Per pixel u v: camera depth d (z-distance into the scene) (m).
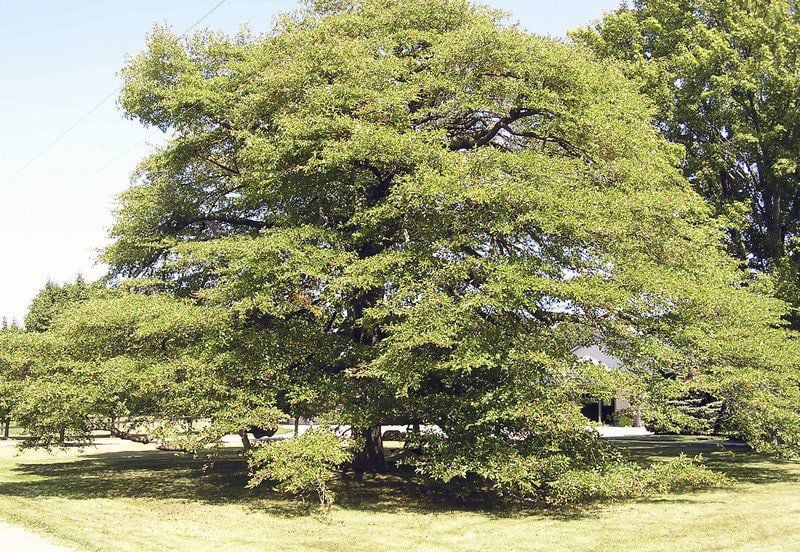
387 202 14.62
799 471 19.44
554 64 15.51
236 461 24.75
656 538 10.87
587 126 15.64
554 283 12.85
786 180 24.53
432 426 15.68
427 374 15.07
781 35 23.88
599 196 13.91
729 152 24.81
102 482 18.58
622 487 13.30
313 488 14.86
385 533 11.80
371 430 19.66
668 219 14.85
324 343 15.72
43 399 14.55
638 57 25.42
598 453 14.32
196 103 17.58
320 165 14.95
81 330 15.20
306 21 18.17
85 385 14.79
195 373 14.26
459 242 13.63
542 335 14.14
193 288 19.08
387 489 16.88
